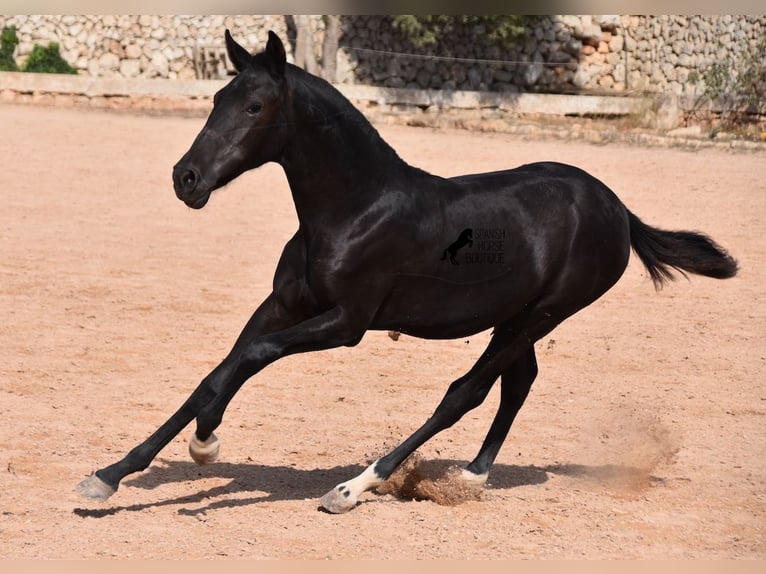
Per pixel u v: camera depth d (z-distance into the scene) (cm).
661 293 2175
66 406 1358
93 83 4741
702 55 5288
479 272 1037
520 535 993
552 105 4659
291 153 976
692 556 948
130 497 1069
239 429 1316
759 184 3381
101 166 3394
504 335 1104
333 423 1349
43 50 5094
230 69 5028
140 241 2467
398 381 1545
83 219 2675
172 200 2983
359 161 987
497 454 1191
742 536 1006
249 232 2627
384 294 1012
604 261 1103
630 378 1589
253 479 1141
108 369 1538
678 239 1163
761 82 4950
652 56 5209
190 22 5112
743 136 4525
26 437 1230
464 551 946
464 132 4306
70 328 1747
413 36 4791
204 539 951
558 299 1091
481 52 5050
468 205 1038
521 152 3778
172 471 1162
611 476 1180
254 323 1030
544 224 1064
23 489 1066
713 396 1501
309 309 1016
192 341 1703
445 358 1683
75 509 1017
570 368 1642
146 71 5134
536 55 5075
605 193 1119
